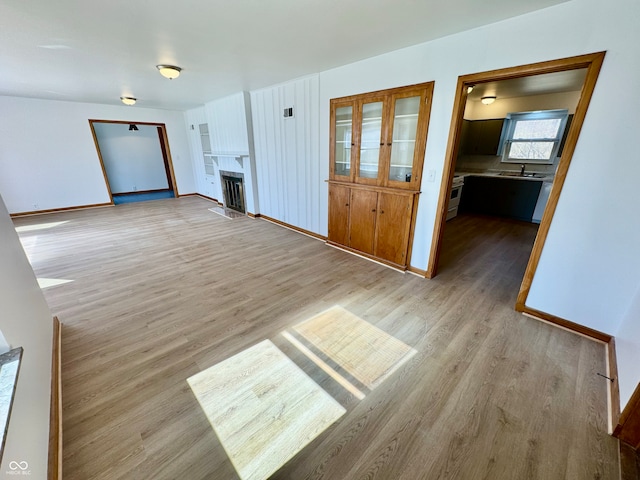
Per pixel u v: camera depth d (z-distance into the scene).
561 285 2.13
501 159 5.48
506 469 1.23
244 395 1.61
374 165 3.32
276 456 1.29
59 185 6.20
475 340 2.06
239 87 4.52
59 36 2.32
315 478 1.20
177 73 3.29
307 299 2.63
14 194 5.74
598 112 1.77
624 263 1.83
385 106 2.94
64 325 2.26
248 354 1.93
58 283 2.98
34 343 1.43
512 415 1.48
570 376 1.72
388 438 1.37
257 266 3.38
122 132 8.70
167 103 6.24
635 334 1.57
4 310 1.17
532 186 4.92
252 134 5.18
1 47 2.54
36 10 1.86
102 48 2.62
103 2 1.78
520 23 1.99
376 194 3.28
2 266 1.32
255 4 1.83
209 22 2.10
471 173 5.73
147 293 2.77
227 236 4.55
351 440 1.36
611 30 1.65
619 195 1.78
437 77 2.51
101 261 3.55
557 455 1.29
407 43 2.55
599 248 1.91
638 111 1.64
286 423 1.45
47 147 5.91
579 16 1.74
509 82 3.76
